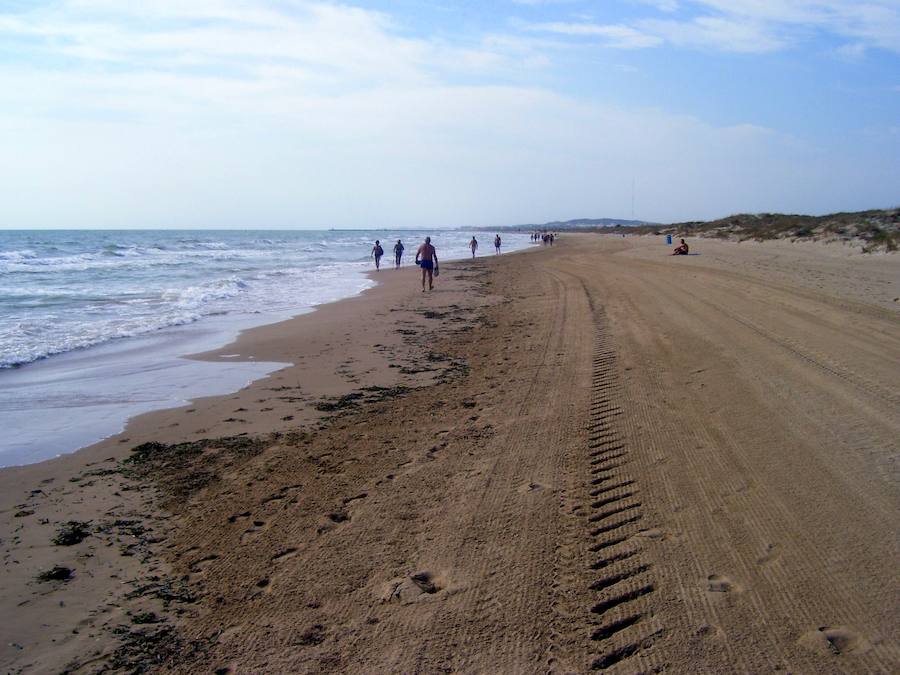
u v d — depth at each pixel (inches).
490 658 119.3
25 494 211.2
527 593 140.3
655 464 206.8
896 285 662.5
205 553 168.7
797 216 2492.6
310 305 745.6
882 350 341.4
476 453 233.0
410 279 1134.4
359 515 186.2
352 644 126.2
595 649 119.7
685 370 328.5
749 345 372.5
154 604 145.7
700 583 138.1
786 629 120.7
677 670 111.8
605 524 169.5
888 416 232.5
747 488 181.8
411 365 414.9
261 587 150.5
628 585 139.8
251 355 450.0
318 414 302.0
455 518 179.9
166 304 730.2
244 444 259.0
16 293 813.2
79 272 1171.3
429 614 134.6
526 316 618.8
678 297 629.6
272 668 120.3
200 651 127.3
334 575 153.3
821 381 284.4
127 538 179.2
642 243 2394.2
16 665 124.6
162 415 302.0
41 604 146.3
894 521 157.0
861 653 112.7
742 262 1063.6
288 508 194.5
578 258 1584.6
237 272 1246.9
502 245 3289.9
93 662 125.1
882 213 1753.2
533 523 173.5
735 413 249.6
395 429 272.4
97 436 271.3
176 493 210.1
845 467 190.1
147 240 3078.2
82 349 465.1
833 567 139.6
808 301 539.2
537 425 260.5
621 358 373.4
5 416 300.0
